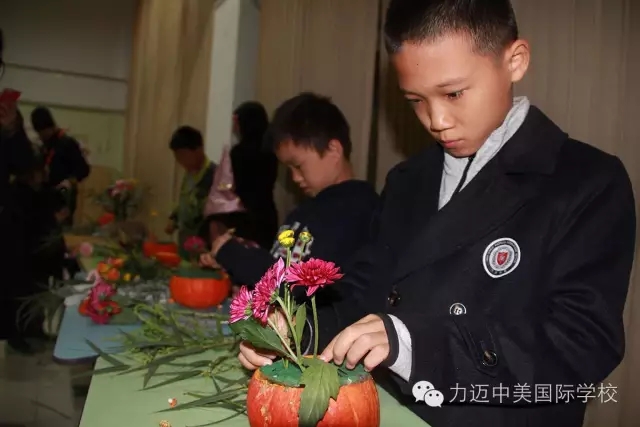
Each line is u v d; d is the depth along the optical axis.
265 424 0.79
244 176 2.54
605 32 1.66
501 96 0.96
